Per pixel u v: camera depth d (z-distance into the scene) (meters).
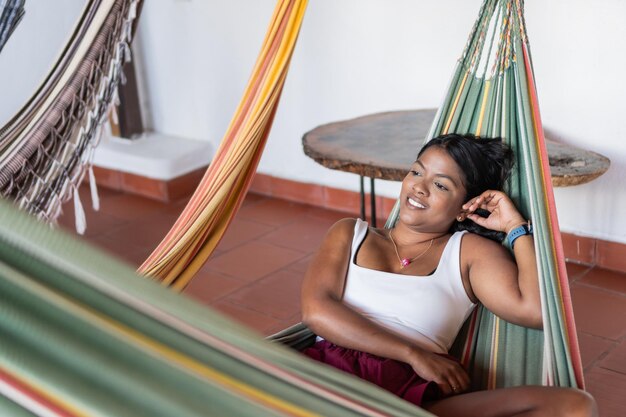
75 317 0.94
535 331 1.80
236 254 3.59
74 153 2.52
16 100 4.16
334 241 1.92
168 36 4.38
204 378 1.04
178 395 1.01
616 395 2.52
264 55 2.08
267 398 1.12
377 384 1.73
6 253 0.92
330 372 1.28
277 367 1.15
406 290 1.84
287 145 4.16
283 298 3.19
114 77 2.57
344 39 3.80
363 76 3.81
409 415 1.37
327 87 3.94
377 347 1.75
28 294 0.92
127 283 0.97
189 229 2.00
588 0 3.13
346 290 1.88
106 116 2.60
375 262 1.89
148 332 1.00
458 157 1.84
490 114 1.96
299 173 4.17
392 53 3.69
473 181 1.85
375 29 3.70
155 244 3.74
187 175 4.33
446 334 1.83
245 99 2.12
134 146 4.43
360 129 3.23
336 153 2.91
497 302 1.78
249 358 1.10
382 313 1.83
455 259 1.85
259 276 3.38
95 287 0.96
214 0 4.15
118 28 2.54
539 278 1.73
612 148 3.26
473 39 1.98
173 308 1.00
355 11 3.72
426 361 1.72
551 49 3.26
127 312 0.98
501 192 1.87
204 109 4.41
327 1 3.78
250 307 3.12
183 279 2.04
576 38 3.19
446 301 1.83
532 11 3.25
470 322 1.90
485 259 1.82
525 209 1.90
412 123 3.29
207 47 4.27
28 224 0.92
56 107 2.46
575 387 1.70
